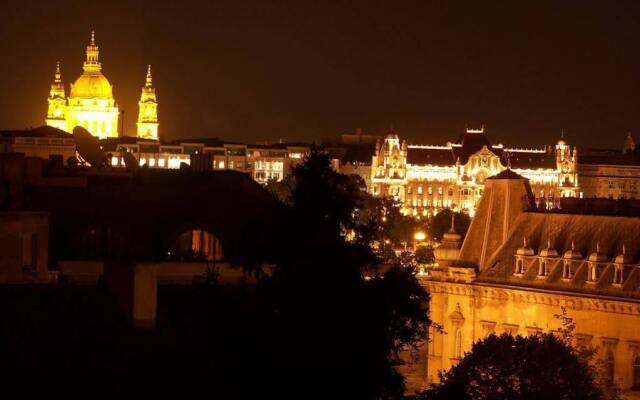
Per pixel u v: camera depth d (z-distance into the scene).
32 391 108.38
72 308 122.56
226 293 144.50
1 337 114.81
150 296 119.00
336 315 144.12
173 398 116.19
